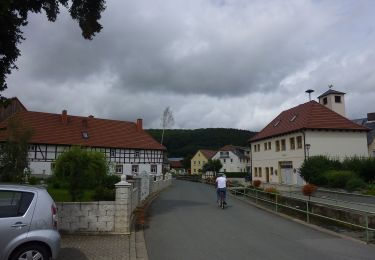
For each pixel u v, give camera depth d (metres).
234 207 20.20
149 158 61.41
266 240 10.88
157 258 8.69
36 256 7.04
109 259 8.46
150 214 16.91
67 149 15.75
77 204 11.45
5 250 6.82
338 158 37.78
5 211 7.02
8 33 12.28
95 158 15.57
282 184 42.94
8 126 18.08
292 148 43.25
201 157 111.19
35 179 23.23
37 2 13.43
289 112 50.97
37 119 54.19
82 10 15.02
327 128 40.12
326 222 15.52
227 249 9.66
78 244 9.95
